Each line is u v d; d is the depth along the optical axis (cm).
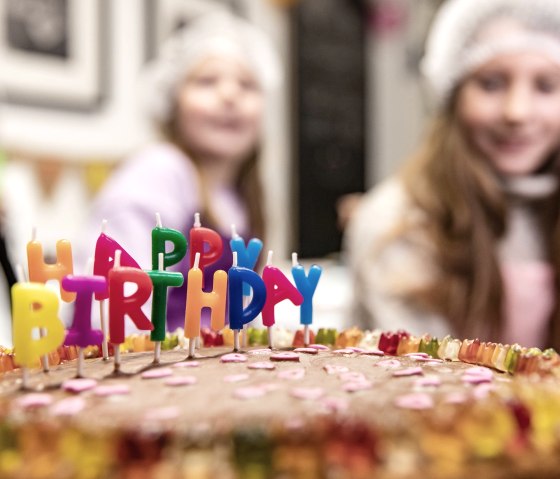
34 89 88
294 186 112
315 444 23
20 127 86
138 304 32
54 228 89
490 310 60
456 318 60
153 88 75
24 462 23
